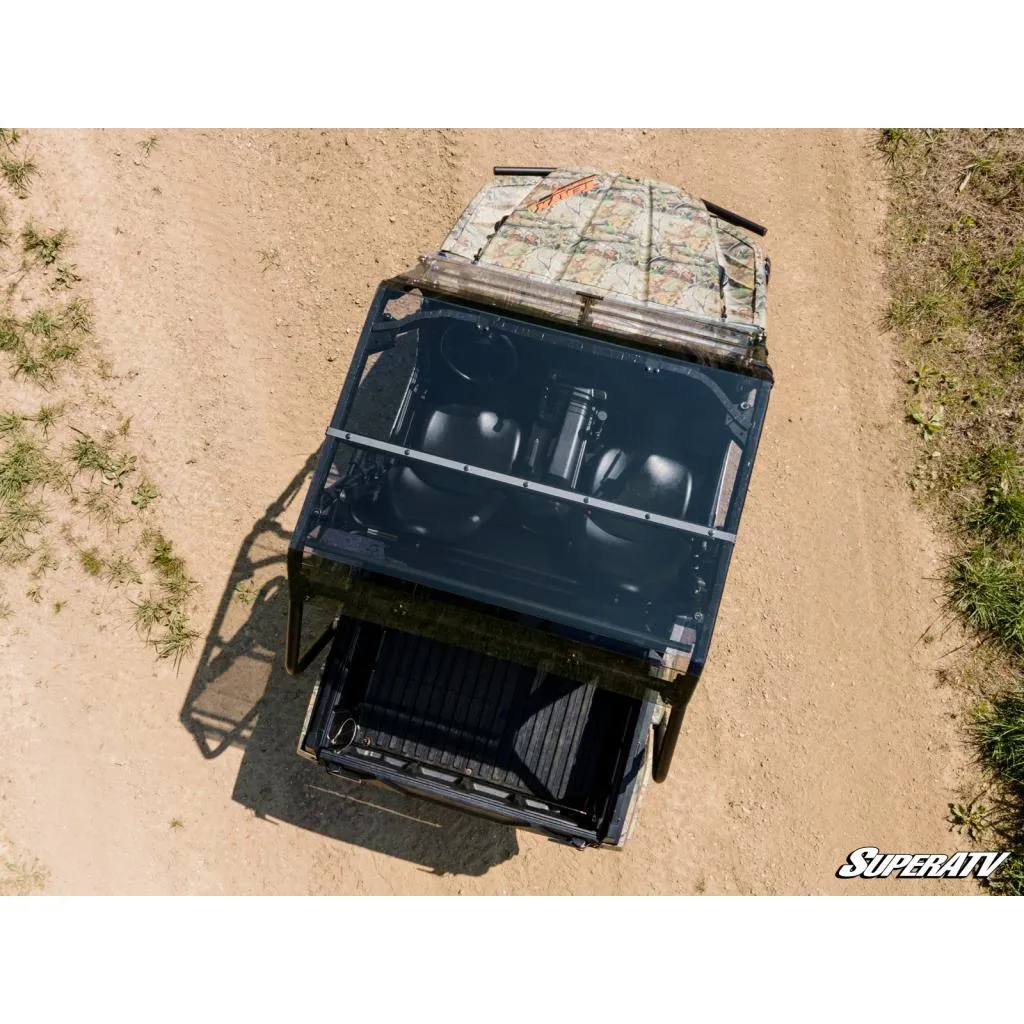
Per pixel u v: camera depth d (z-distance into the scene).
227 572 5.77
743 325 4.41
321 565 3.73
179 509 5.83
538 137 6.18
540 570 3.79
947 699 5.65
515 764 4.37
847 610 5.70
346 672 4.20
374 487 3.86
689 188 6.11
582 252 4.61
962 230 5.96
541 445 3.91
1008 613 5.61
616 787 4.11
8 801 5.61
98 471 5.86
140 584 5.76
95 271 6.03
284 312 6.02
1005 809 5.57
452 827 5.57
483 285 4.11
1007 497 5.66
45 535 5.80
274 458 5.88
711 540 3.66
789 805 5.58
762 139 6.14
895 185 6.05
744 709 5.64
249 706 5.64
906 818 5.58
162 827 5.59
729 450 3.91
